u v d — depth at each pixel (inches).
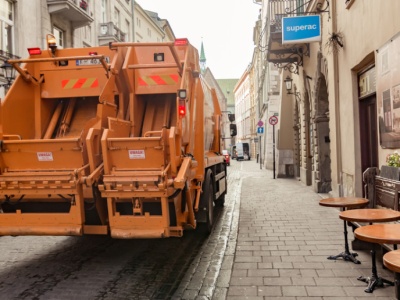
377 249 248.4
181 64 270.2
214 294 191.2
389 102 258.2
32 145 225.6
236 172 1151.0
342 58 392.8
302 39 464.1
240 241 294.0
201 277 226.7
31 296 200.5
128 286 214.1
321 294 184.5
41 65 281.4
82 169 219.1
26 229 224.7
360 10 325.7
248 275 216.4
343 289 189.6
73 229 220.1
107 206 227.3
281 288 194.9
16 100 261.9
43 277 230.8
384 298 177.0
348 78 371.2
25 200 232.8
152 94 288.2
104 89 250.2
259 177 927.7
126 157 219.8
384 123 270.8
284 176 899.4
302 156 739.4
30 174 222.5
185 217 240.5
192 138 275.1
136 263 258.4
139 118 283.6
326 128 562.3
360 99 356.2
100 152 232.4
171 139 217.0
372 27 294.5
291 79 754.8
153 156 217.5
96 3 1134.4
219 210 458.6
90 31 1084.5
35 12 773.3
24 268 249.0
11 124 256.2
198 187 286.5
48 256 277.0
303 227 335.6
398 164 223.1
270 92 1186.0
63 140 222.2
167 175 215.8
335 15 413.4
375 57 286.5
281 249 267.4
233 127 598.5
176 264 254.7
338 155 415.5
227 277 214.1
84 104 289.6
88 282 221.3
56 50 282.2
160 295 199.8
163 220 214.1
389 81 258.1
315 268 223.1
